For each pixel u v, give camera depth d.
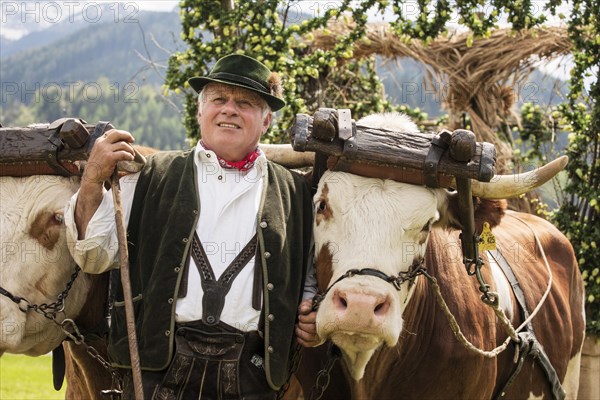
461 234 3.48
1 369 9.49
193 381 3.04
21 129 3.20
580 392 6.57
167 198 3.17
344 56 7.07
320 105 8.15
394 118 3.47
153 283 3.06
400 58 8.16
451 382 3.79
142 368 3.05
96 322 3.48
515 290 4.40
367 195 3.18
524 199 7.65
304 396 3.93
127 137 3.00
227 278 3.08
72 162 3.25
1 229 3.15
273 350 3.08
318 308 3.14
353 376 3.44
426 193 3.22
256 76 3.28
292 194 3.31
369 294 2.95
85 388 4.10
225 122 3.25
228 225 3.16
